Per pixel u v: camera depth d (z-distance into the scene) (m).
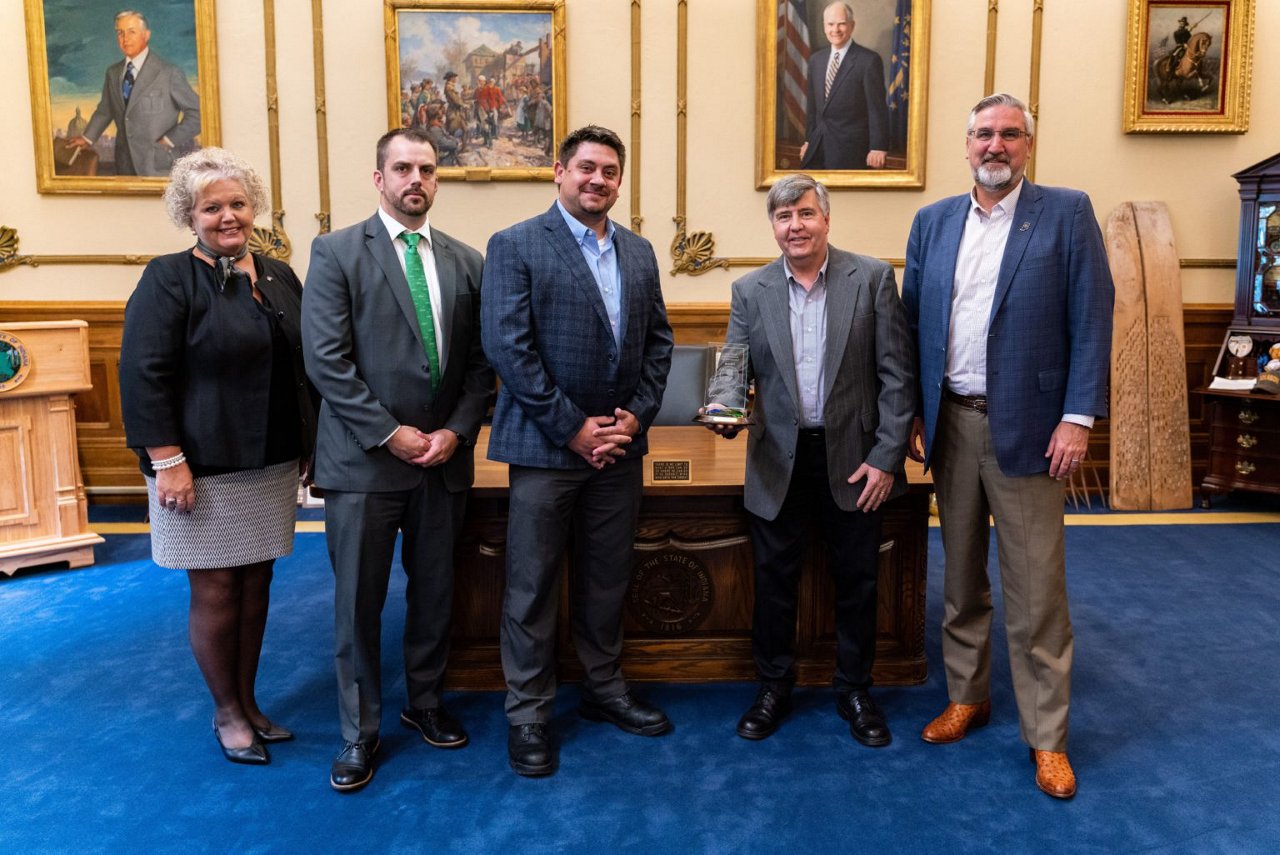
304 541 4.72
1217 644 3.36
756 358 2.64
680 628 3.03
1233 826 2.23
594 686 2.74
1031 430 2.36
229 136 5.35
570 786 2.42
